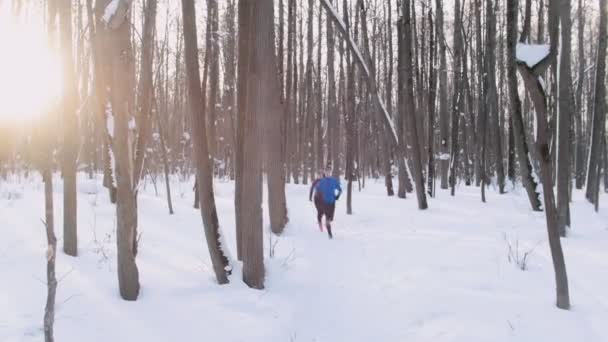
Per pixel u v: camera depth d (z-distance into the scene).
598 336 4.57
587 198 13.03
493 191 17.86
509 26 11.12
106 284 5.43
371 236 9.51
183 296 5.36
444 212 12.23
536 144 5.16
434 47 18.33
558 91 8.92
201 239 8.76
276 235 9.62
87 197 11.87
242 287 5.84
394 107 29.38
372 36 20.69
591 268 6.65
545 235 8.83
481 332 4.72
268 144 9.85
